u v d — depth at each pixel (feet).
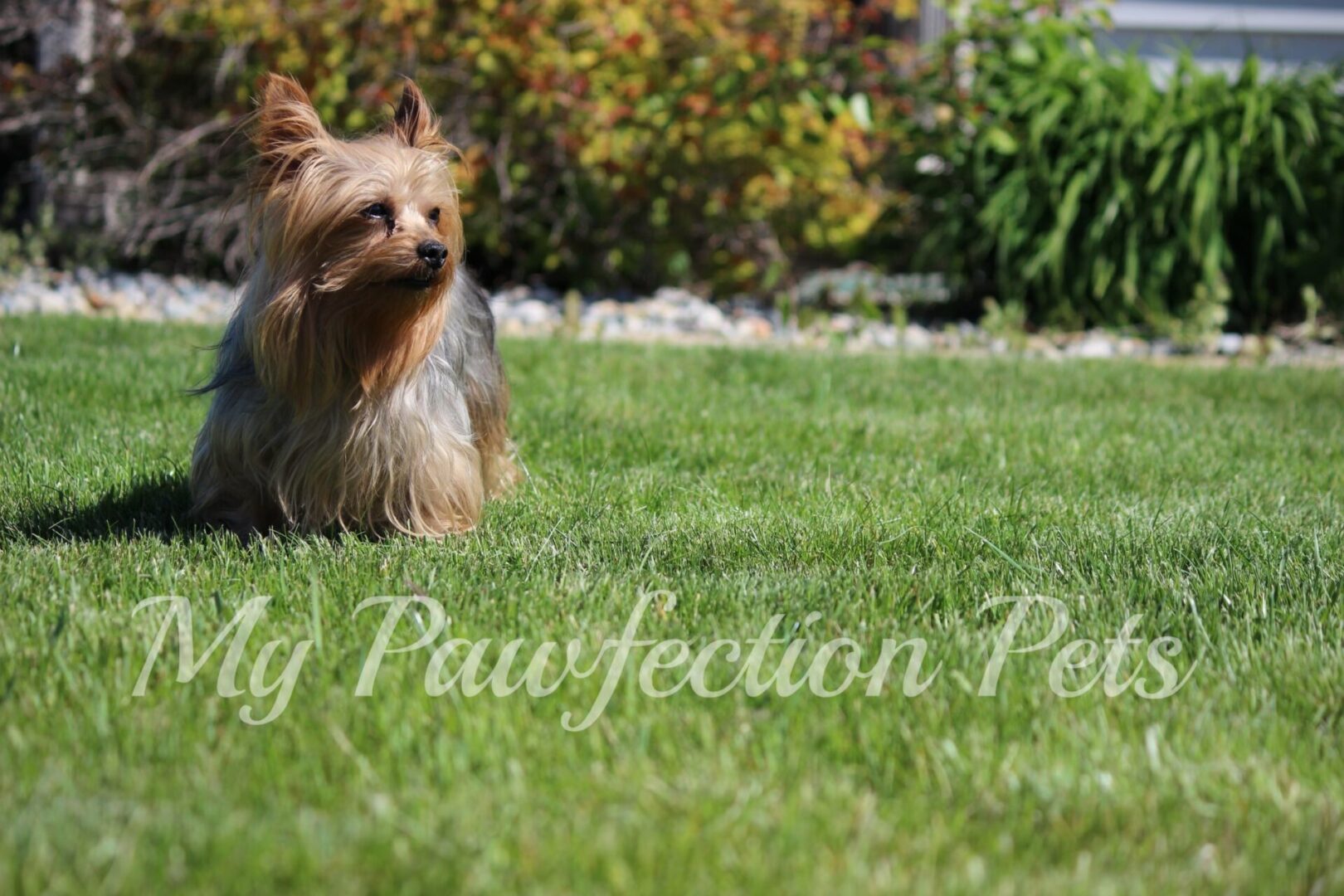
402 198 17.51
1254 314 46.65
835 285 51.90
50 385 26.73
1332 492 22.49
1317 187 45.75
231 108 44.37
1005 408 30.30
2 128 45.98
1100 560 17.22
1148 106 46.06
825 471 23.26
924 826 10.35
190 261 48.47
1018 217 45.29
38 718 11.52
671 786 10.71
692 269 49.83
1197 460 24.99
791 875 9.51
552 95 44.34
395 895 9.14
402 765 10.87
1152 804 10.71
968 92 47.29
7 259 45.01
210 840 9.51
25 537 17.11
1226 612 15.26
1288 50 59.88
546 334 42.11
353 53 45.03
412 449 18.24
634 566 16.53
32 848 9.30
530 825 10.00
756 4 47.34
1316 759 11.64
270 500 18.48
